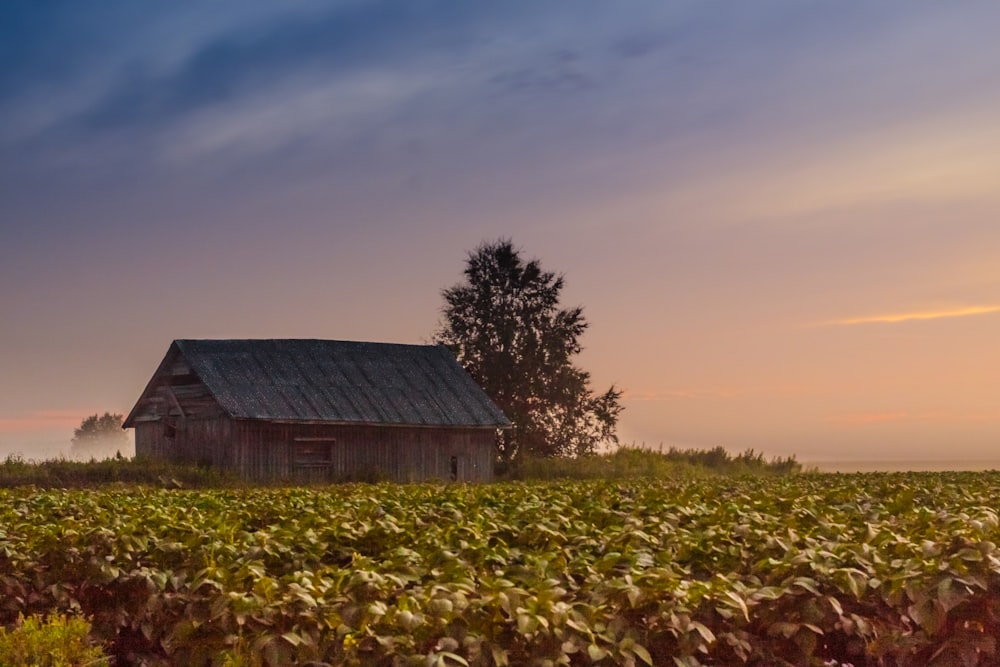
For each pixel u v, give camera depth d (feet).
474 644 23.80
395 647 23.90
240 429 150.71
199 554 35.37
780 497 59.06
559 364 261.65
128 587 35.45
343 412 159.33
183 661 31.07
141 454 159.74
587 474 175.01
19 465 134.10
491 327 262.06
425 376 179.42
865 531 36.58
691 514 45.57
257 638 25.63
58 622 28.43
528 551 36.35
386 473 157.99
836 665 27.07
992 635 27.48
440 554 32.50
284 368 165.27
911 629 28.35
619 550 35.12
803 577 27.78
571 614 24.73
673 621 24.98
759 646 26.50
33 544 38.75
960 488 69.41
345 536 38.45
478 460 173.99
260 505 55.42
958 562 27.35
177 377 163.84
